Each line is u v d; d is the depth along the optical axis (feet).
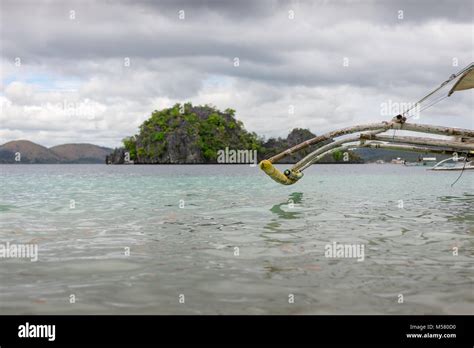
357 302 19.31
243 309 18.58
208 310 18.48
